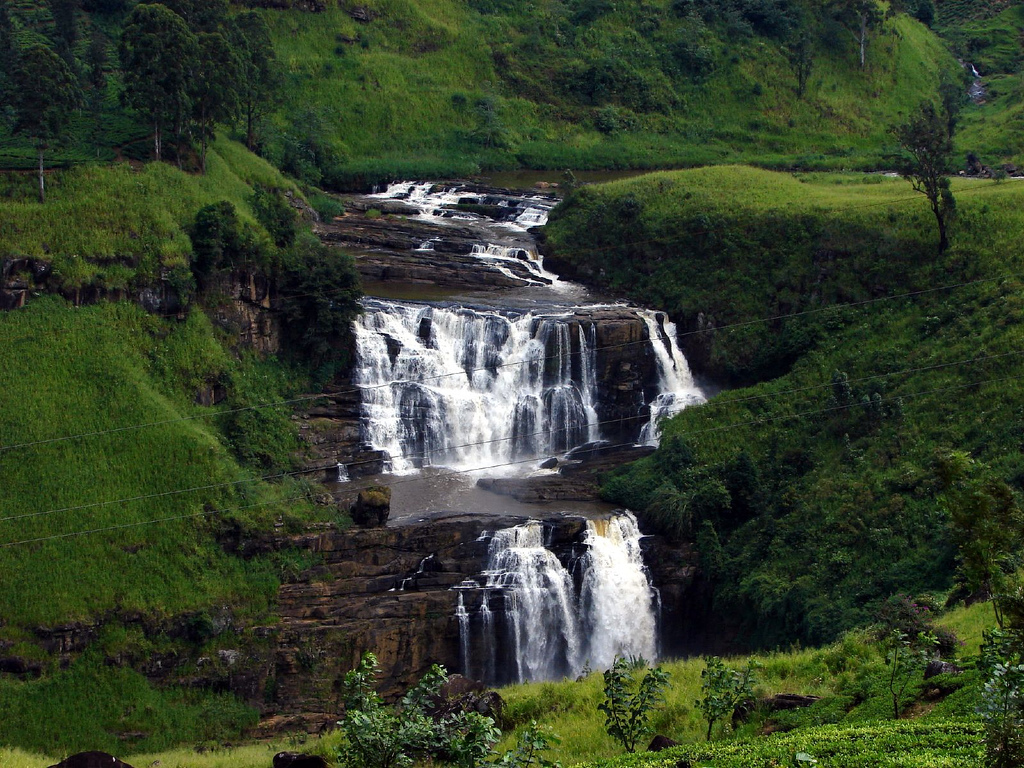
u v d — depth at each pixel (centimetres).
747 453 6994
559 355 7800
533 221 10294
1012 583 3406
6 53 9975
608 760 3347
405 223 10006
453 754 2838
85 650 5506
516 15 14388
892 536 6097
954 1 17375
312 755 3959
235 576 5953
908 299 7781
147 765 4719
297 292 7494
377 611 5962
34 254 6769
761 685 4272
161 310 6975
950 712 3328
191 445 6369
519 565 6312
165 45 7906
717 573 6531
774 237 8638
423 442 7488
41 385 6362
